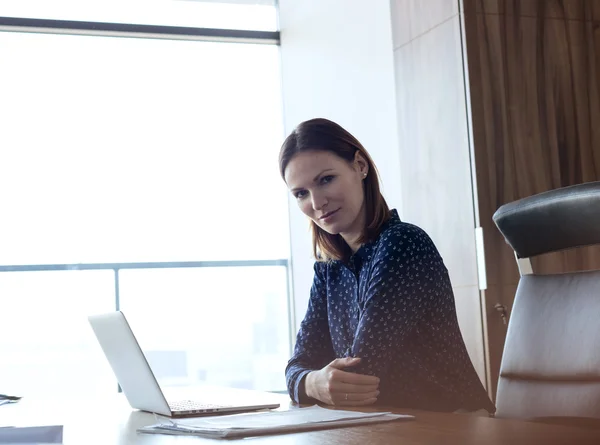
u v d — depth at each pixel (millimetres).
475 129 3209
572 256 3041
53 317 5234
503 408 1462
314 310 1869
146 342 5277
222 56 5582
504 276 3164
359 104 4301
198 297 5320
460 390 1624
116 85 5961
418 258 1602
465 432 986
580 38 3385
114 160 5859
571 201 1375
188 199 5695
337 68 4543
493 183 3201
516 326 1487
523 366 1450
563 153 3297
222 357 5398
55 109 5949
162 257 5227
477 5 3279
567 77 3344
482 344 3152
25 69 5863
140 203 5754
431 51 3484
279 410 1395
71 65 5875
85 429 1316
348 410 1349
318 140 1688
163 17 5102
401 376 1571
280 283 5352
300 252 5090
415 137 3607
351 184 1697
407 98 3672
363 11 4223
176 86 5859
